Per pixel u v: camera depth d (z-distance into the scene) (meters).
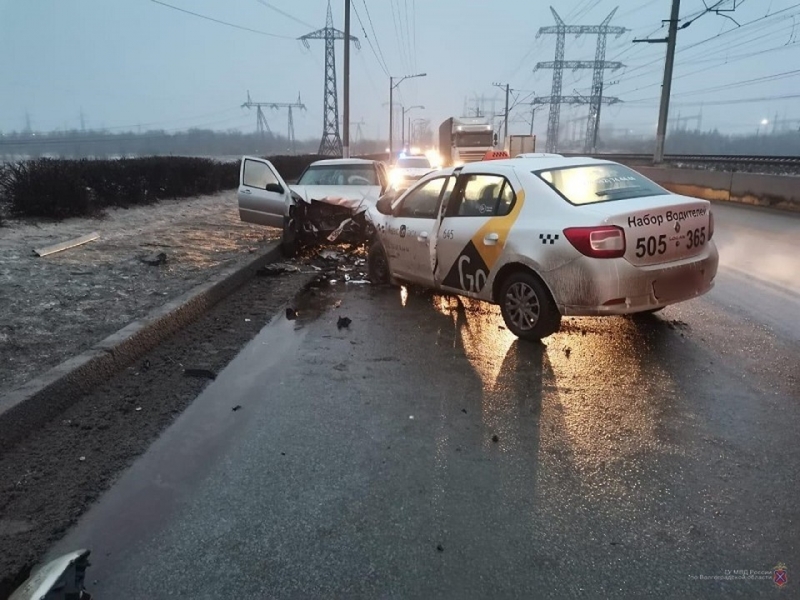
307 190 11.31
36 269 7.85
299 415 4.24
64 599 2.41
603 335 5.95
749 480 3.37
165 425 4.08
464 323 6.48
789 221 14.87
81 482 3.38
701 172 22.28
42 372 4.44
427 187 7.18
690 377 4.86
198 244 10.45
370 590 2.56
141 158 17.22
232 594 2.55
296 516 3.07
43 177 12.03
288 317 6.78
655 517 3.04
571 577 2.63
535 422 4.11
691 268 5.42
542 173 5.90
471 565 2.71
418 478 3.42
